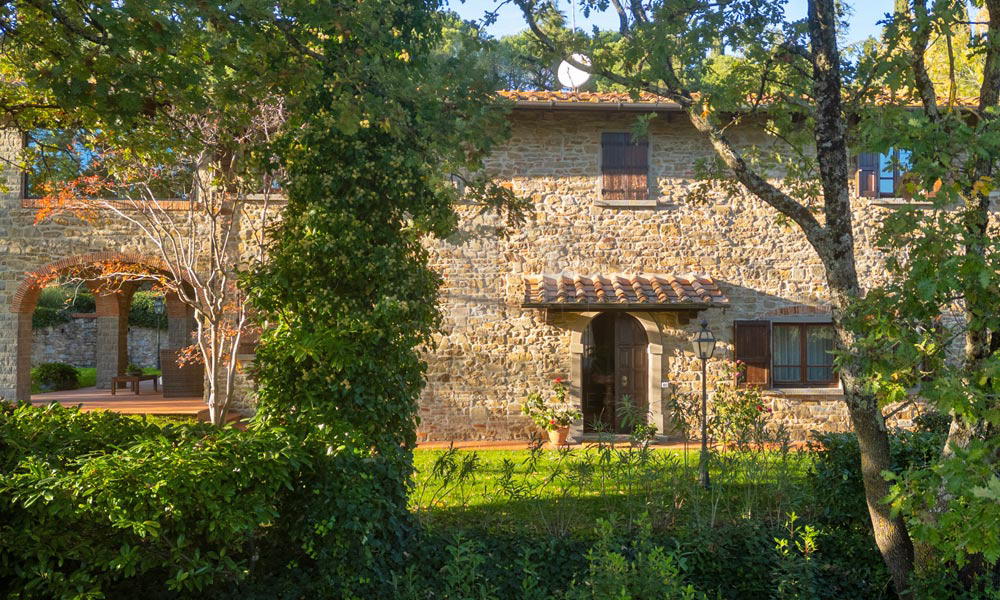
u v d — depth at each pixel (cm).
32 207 1330
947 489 425
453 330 1333
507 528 688
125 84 631
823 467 743
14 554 489
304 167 701
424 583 576
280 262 697
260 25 659
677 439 1327
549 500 805
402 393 696
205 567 492
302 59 674
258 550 584
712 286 1312
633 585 507
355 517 550
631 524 708
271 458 523
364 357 663
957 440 583
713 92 695
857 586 681
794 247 1355
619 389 1366
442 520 717
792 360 1367
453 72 691
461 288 1336
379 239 705
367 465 589
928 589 585
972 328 525
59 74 629
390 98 652
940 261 482
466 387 1333
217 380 1109
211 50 648
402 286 695
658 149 1355
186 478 484
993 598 565
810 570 638
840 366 607
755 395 1085
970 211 554
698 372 1338
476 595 558
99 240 1331
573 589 536
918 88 621
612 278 1331
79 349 2622
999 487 362
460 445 1280
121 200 1275
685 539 684
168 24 584
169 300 1905
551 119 1345
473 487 869
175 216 1320
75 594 485
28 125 916
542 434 1327
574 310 1322
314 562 575
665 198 1349
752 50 679
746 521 701
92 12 632
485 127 697
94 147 1119
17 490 490
